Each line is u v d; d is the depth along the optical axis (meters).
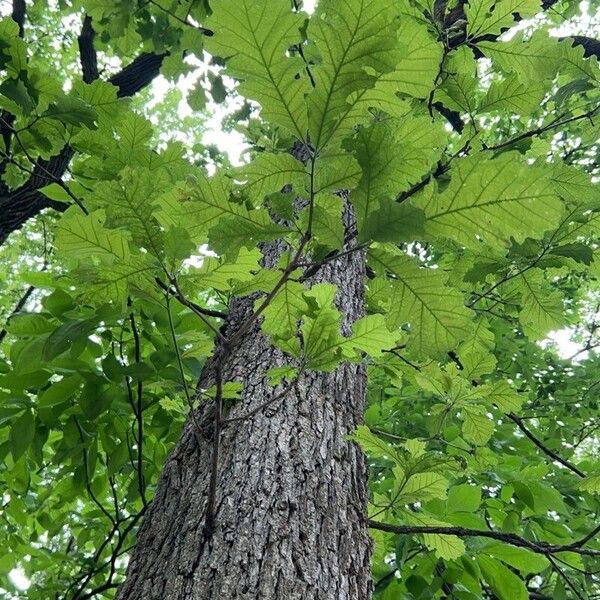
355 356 1.17
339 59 0.75
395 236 0.78
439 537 1.81
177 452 1.52
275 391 1.58
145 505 2.48
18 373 2.26
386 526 1.67
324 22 0.74
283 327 1.14
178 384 1.50
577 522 2.97
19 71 1.87
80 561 3.49
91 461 2.66
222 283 1.04
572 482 3.28
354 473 1.52
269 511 1.26
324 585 1.17
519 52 1.78
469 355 2.00
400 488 1.60
